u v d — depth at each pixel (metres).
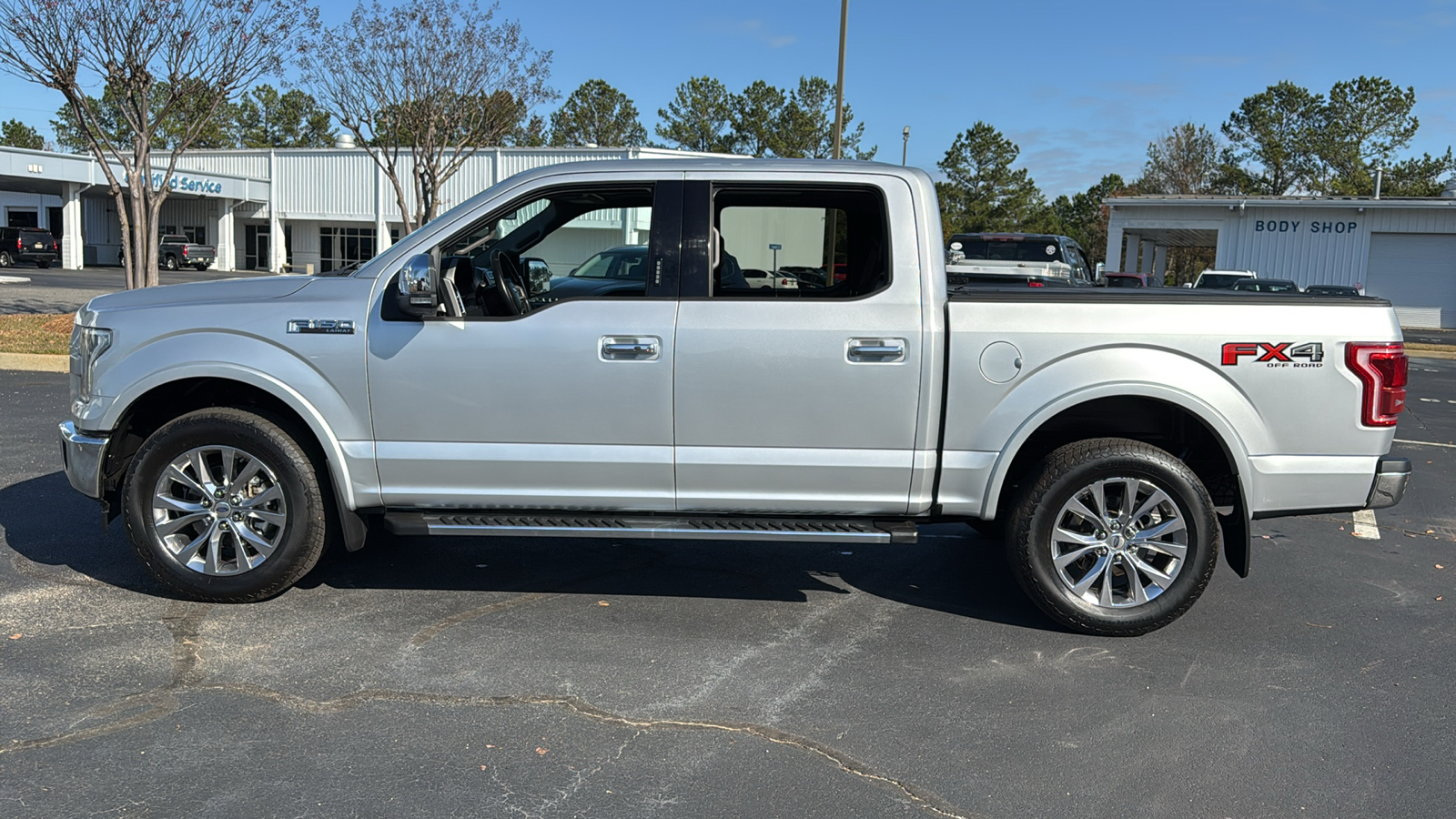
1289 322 4.48
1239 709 3.95
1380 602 5.33
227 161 49.50
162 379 4.58
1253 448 4.52
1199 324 4.48
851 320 4.46
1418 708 4.00
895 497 4.59
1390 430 4.56
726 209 4.77
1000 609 5.05
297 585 5.08
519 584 5.20
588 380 4.49
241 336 4.57
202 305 4.64
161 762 3.30
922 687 4.07
